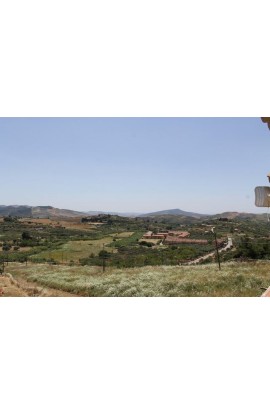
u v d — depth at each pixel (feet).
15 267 113.39
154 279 64.39
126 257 140.77
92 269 99.86
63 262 134.31
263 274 58.08
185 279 59.82
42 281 74.84
